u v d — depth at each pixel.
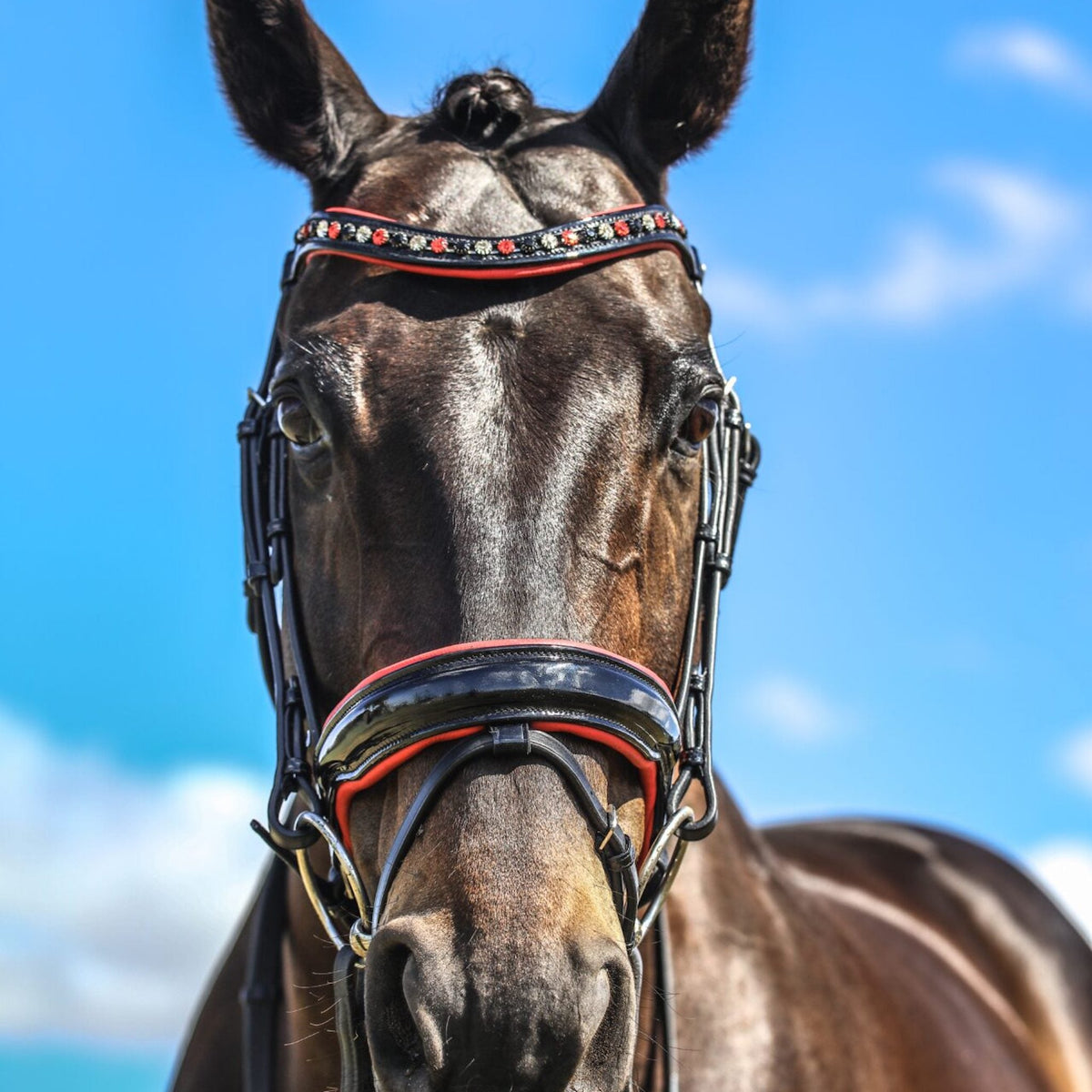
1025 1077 3.70
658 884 2.39
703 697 2.42
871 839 4.58
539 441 2.11
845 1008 3.09
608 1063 1.83
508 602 2.02
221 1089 3.01
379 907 1.98
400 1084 1.82
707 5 2.74
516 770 1.94
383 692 2.02
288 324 2.47
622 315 2.25
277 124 2.74
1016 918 4.45
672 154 2.78
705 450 2.60
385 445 2.12
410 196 2.41
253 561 2.58
